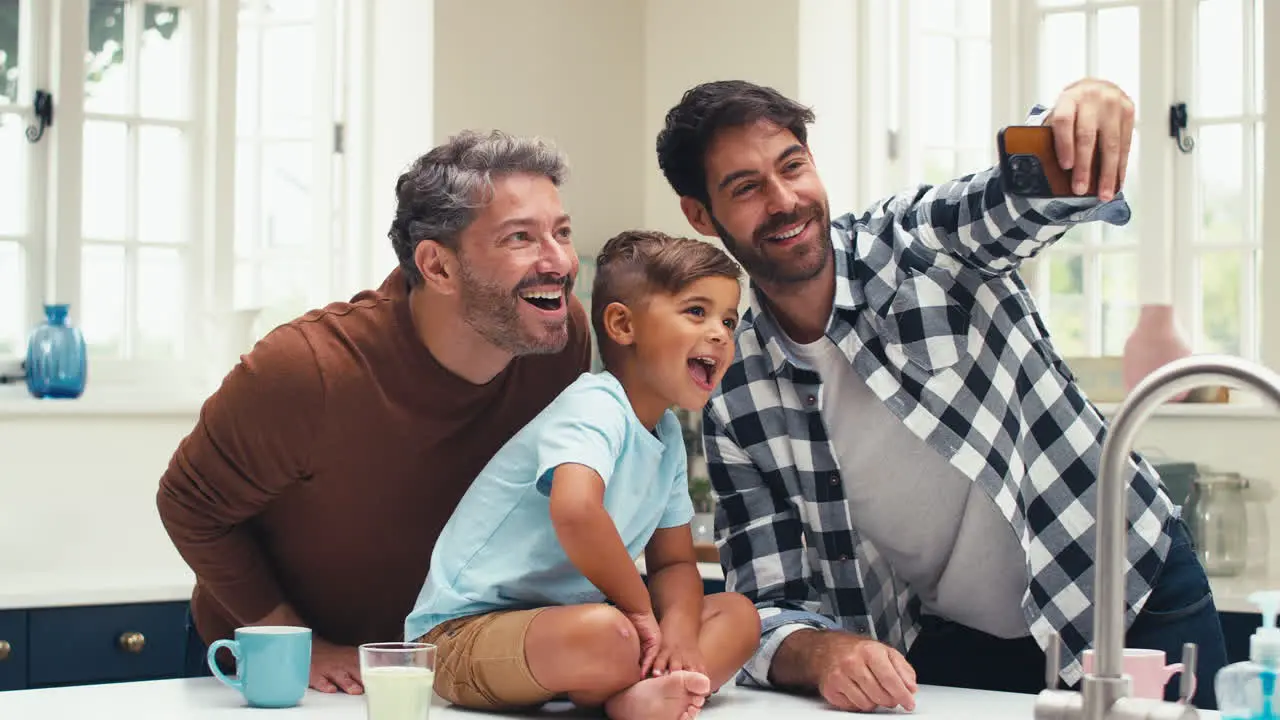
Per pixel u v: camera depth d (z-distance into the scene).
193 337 3.77
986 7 4.04
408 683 1.31
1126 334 3.79
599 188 3.96
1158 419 3.52
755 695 1.67
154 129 3.75
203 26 3.80
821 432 1.83
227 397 1.64
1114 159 1.46
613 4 4.00
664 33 4.02
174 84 3.78
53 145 3.59
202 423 1.67
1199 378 1.08
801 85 3.78
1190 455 3.49
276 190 3.95
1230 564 3.16
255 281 3.94
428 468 1.70
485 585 1.52
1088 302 3.83
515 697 1.46
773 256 1.74
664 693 1.39
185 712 1.49
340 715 1.48
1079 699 1.15
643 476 1.60
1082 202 1.58
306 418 1.63
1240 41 3.67
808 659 1.62
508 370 1.72
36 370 3.42
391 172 3.82
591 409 1.54
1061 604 1.83
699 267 1.64
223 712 1.49
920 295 1.79
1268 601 1.26
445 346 1.64
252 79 3.95
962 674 2.04
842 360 1.83
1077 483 1.83
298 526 1.74
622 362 1.68
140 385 3.67
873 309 1.78
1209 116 3.70
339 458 1.66
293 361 1.63
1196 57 3.72
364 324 1.67
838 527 1.85
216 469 1.66
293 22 3.94
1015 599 1.93
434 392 1.66
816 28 3.82
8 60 3.58
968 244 1.74
